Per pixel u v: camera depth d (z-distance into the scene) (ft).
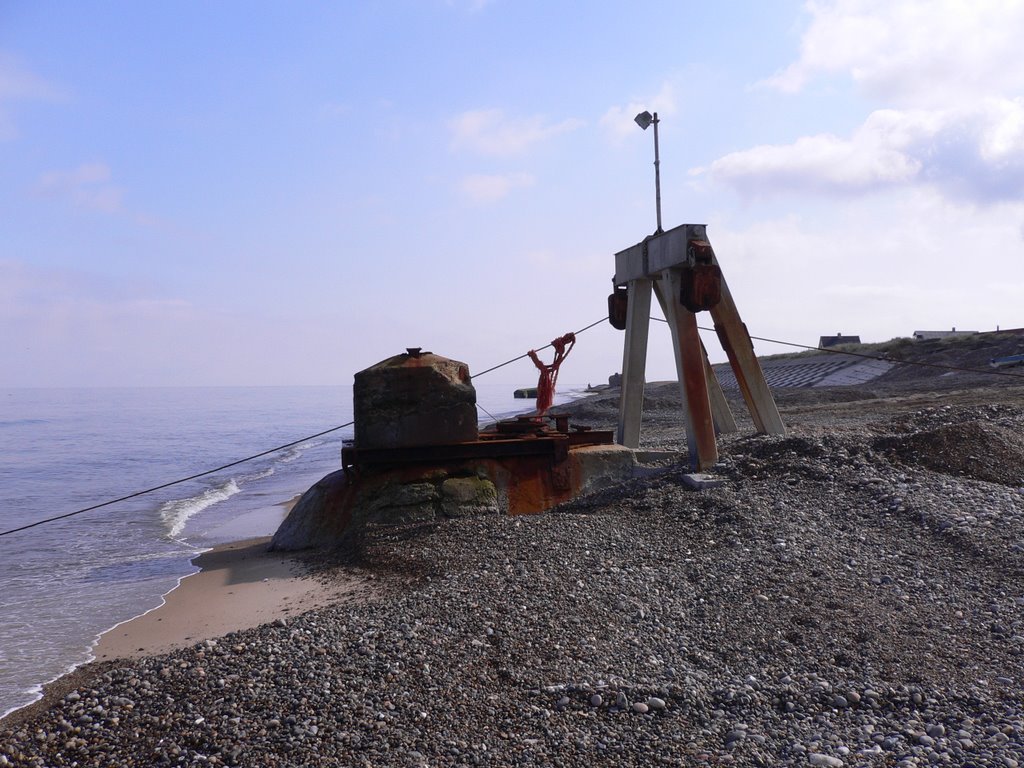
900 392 106.01
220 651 18.40
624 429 40.11
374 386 32.60
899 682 16.08
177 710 15.64
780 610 19.63
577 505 32.30
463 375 33.81
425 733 14.38
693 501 29.14
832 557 22.95
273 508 53.98
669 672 16.69
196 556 35.47
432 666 16.92
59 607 27.22
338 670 16.81
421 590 22.09
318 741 14.12
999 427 33.58
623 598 20.74
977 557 22.20
